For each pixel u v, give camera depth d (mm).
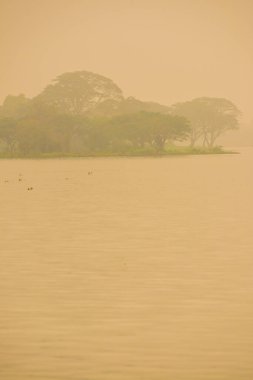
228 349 28422
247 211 76312
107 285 38844
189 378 25766
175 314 33031
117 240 55094
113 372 26266
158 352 28094
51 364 26953
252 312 33250
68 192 105875
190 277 40844
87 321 31938
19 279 40469
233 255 47969
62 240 55188
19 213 75188
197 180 136250
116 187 117000
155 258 47062
